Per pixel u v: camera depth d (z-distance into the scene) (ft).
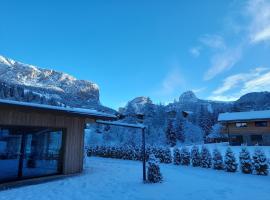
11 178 36.94
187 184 35.68
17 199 27.81
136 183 36.37
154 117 269.03
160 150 75.25
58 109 37.58
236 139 151.53
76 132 47.19
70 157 45.37
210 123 250.57
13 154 37.58
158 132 234.79
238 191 31.35
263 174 47.65
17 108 35.29
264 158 48.26
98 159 83.41
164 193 30.19
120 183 36.37
